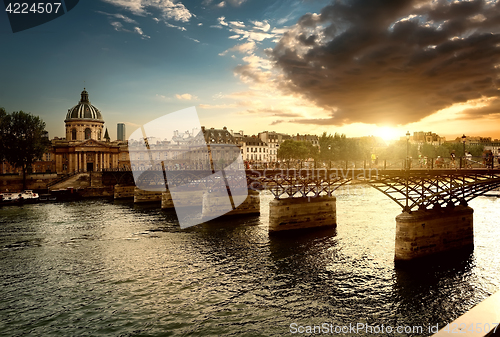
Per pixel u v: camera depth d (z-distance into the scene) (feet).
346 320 58.54
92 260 92.27
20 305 65.05
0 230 130.62
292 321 58.49
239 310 62.64
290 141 371.97
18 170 311.47
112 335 54.54
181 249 102.17
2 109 245.04
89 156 368.07
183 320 59.21
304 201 122.42
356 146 348.38
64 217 159.84
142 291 71.36
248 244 106.32
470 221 93.76
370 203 185.06
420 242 84.53
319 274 79.15
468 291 68.64
